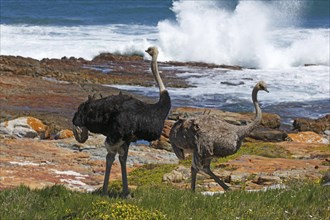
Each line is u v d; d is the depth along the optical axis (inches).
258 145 1202.6
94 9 4003.4
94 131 572.4
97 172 979.3
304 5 3334.2
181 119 666.2
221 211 511.8
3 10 3951.8
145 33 2982.3
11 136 1248.2
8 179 874.1
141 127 561.9
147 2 4276.6
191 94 1817.2
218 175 892.0
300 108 1695.4
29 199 516.7
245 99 1758.1
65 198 527.8
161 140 1203.2
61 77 1983.3
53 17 3587.6
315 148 1191.6
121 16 3752.5
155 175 919.0
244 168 951.0
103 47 2544.3
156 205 516.4
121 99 565.3
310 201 552.4
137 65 2300.7
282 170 926.4
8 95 1673.2
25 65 2039.9
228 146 641.6
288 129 1501.0
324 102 1761.8
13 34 2908.5
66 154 1095.6
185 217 490.6
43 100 1642.5
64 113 1520.7
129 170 1002.7
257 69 2306.8
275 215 510.0
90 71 2103.8
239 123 1365.7
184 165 1012.5
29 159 1036.5
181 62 2390.5
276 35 2701.8
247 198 556.4
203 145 639.1
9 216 469.4
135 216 474.6
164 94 584.4
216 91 1862.7
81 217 476.4
